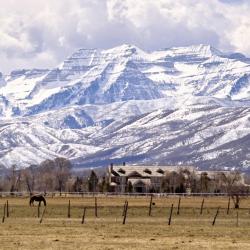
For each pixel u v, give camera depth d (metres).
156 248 182.12
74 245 186.50
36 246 184.25
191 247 184.50
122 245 187.12
